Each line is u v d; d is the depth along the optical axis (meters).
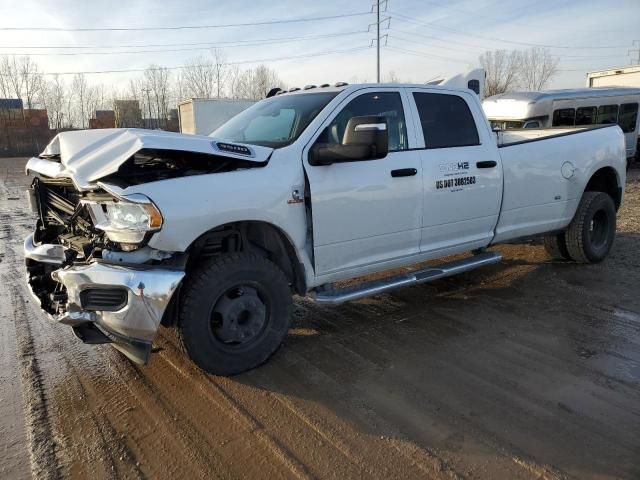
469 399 3.30
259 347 3.73
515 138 6.96
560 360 3.81
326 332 4.45
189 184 3.30
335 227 3.99
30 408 3.31
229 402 3.34
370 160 4.16
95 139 3.63
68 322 3.32
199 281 3.42
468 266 4.91
